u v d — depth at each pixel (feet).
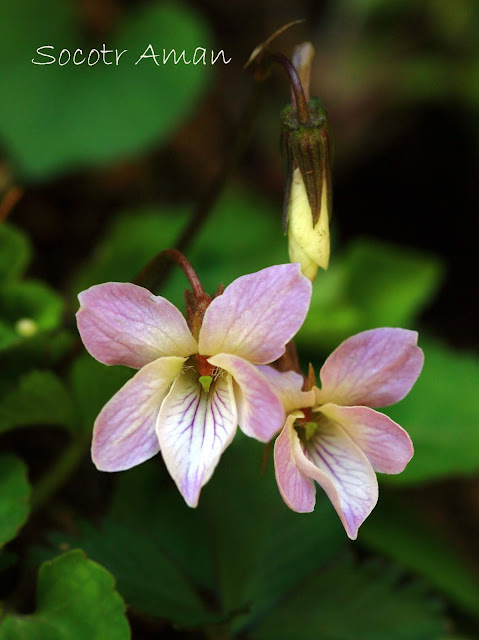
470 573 0.82
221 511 0.77
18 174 0.95
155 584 0.72
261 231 0.97
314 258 0.68
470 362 0.87
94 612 0.67
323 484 0.65
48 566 0.68
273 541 0.76
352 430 0.66
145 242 0.89
